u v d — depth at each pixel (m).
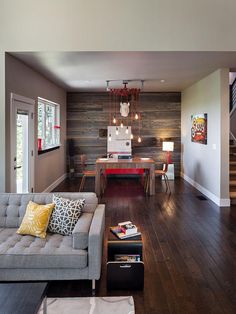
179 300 2.69
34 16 4.54
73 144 9.53
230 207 5.96
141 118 9.57
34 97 6.04
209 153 6.70
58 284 2.93
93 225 2.93
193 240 4.17
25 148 5.61
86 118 9.59
